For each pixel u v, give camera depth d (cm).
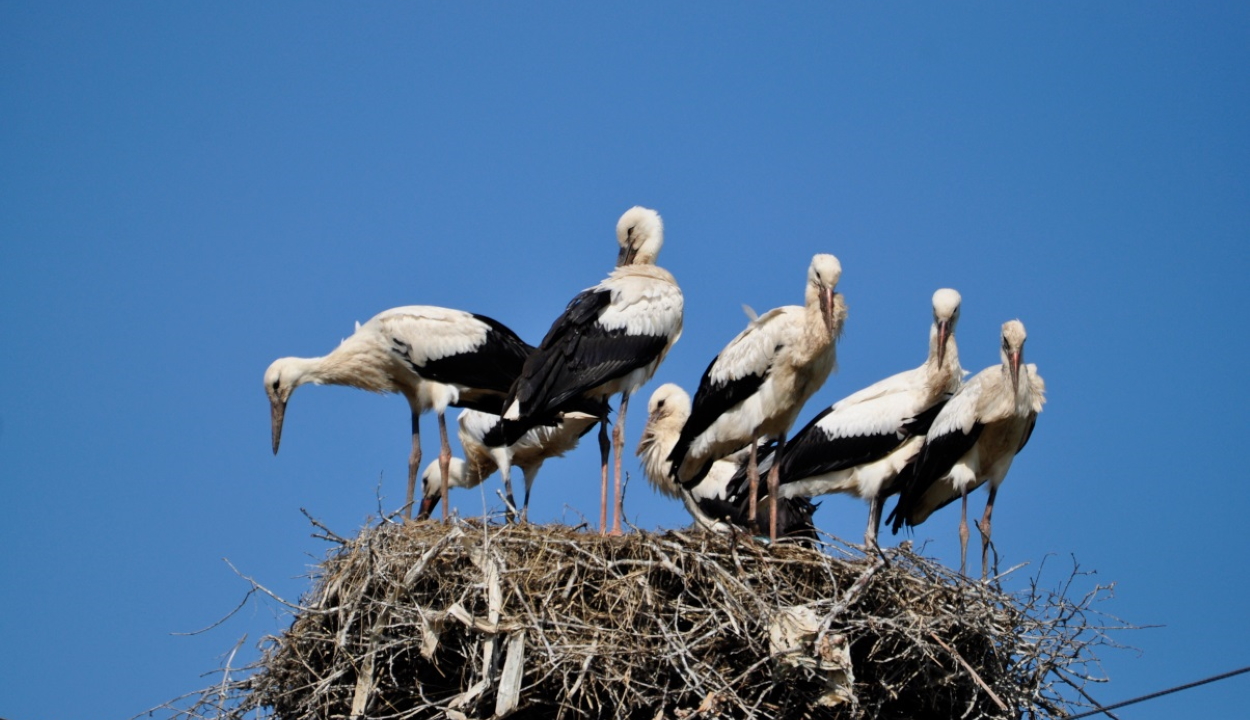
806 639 1358
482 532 1461
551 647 1366
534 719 1424
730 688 1349
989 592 1473
